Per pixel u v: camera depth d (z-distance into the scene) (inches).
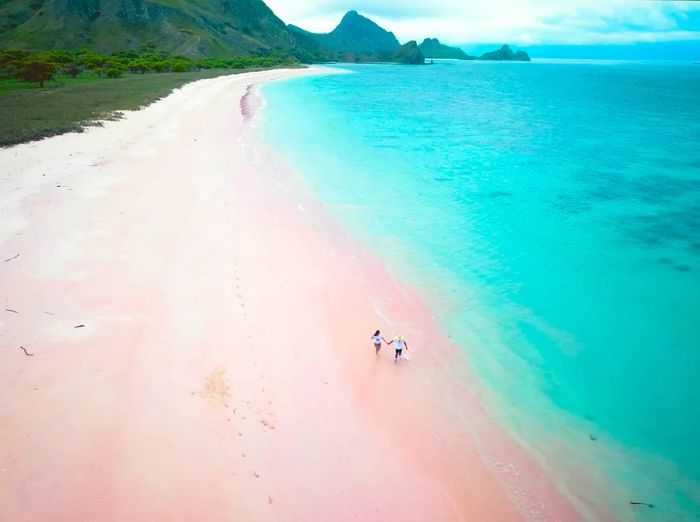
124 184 1185.4
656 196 1359.5
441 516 449.1
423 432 545.3
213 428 507.2
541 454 526.0
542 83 6269.7
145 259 838.5
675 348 697.0
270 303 758.5
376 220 1146.0
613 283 876.6
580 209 1253.7
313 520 430.0
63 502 414.9
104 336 625.6
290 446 502.0
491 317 773.9
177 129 1902.1
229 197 1187.3
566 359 675.4
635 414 580.1
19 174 1176.2
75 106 2166.6
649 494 482.0
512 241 1054.4
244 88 3887.8
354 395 589.3
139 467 454.9
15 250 808.3
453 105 3484.3
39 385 534.9
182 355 610.9
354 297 810.2
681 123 2704.2
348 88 4697.3
